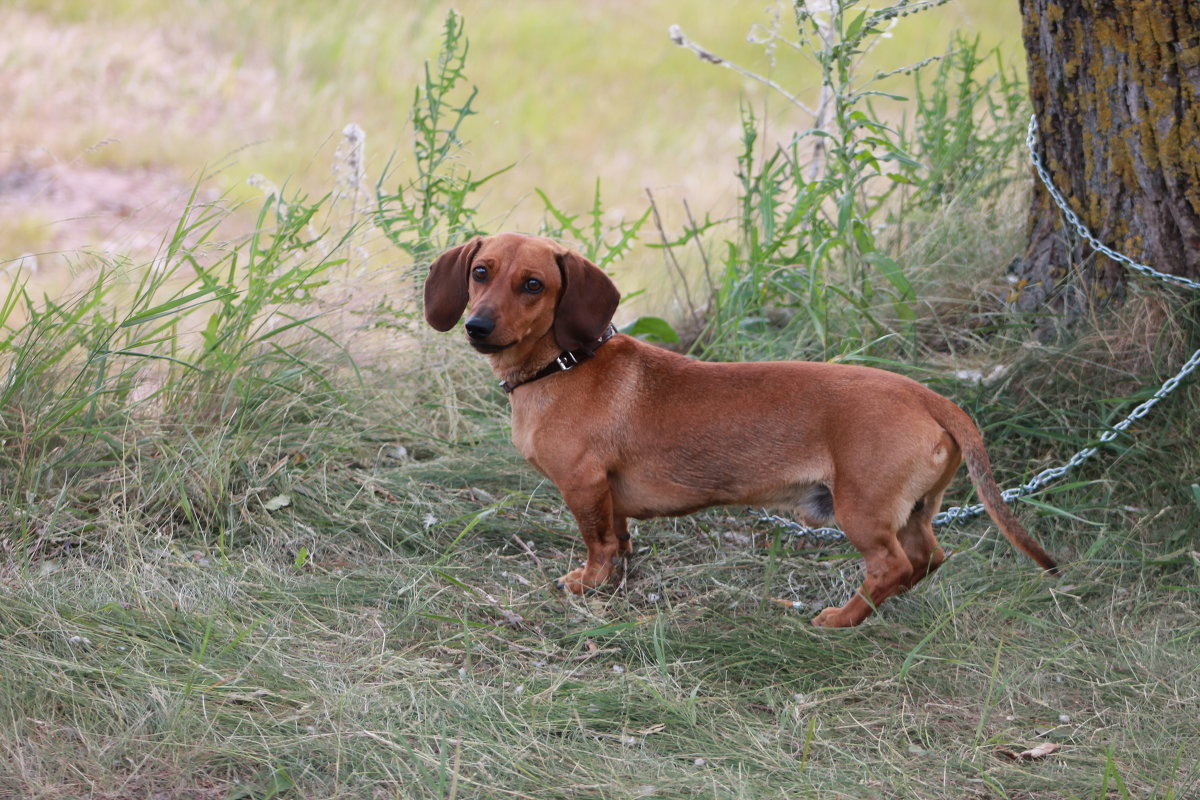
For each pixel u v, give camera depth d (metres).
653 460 5.83
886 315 8.08
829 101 8.92
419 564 6.21
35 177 14.30
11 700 4.53
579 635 5.54
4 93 16.62
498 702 4.90
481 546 6.50
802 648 5.49
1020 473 6.93
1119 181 6.97
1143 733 4.89
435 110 8.40
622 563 6.38
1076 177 7.26
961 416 5.57
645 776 4.47
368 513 6.54
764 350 8.05
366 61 19.77
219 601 5.51
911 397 5.56
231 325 7.12
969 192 8.93
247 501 6.48
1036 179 7.64
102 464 6.38
